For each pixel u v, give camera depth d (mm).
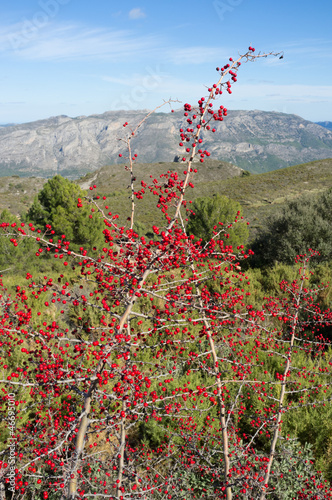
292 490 4191
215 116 3139
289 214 14695
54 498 3928
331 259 13039
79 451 2408
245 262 15391
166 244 2881
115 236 3156
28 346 5777
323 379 5961
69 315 7875
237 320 4199
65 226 17078
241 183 61062
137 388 2670
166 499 3904
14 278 13219
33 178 113562
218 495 3855
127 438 5293
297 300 5164
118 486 2918
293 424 5105
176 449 4660
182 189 3166
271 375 6281
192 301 3459
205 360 6414
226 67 3059
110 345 2537
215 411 5398
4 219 16984
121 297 2977
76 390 2668
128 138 3393
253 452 4273
